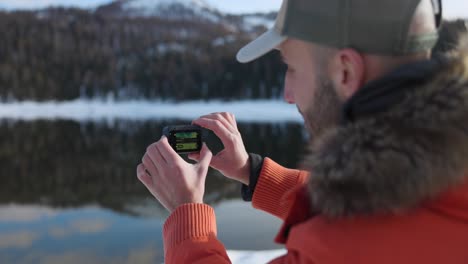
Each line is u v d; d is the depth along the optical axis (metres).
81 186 10.05
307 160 0.73
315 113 0.81
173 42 78.88
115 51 73.62
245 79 62.12
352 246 0.64
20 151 17.36
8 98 62.00
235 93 61.91
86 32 74.81
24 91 63.53
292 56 0.85
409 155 0.61
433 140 0.62
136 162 14.05
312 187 0.69
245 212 6.12
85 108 60.88
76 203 8.16
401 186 0.61
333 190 0.65
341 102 0.76
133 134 25.20
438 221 0.63
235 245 4.70
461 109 0.62
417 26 0.72
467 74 0.65
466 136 0.62
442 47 0.75
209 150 1.14
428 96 0.64
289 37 0.83
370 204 0.63
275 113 49.59
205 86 64.56
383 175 0.61
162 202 1.02
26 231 6.18
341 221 0.66
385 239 0.63
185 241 0.89
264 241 4.86
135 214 7.01
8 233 6.08
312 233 0.68
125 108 60.97
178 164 1.00
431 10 0.75
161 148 1.03
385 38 0.71
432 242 0.63
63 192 9.38
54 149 17.86
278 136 21.53
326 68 0.77
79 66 68.50
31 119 44.03
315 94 0.80
